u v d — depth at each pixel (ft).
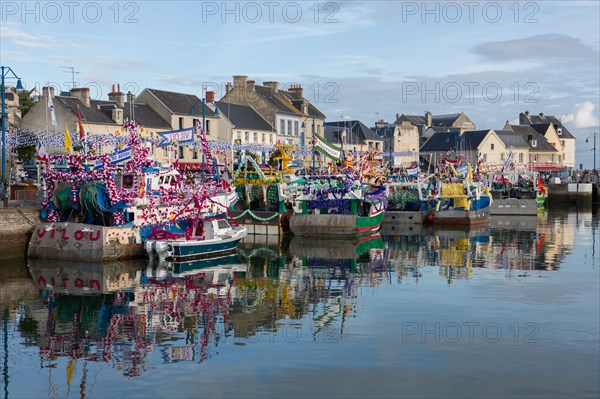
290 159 154.71
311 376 54.13
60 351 60.70
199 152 198.18
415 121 399.44
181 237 113.70
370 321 70.64
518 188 255.29
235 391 51.13
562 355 59.16
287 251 123.75
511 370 55.47
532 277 95.86
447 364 56.85
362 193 144.97
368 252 122.93
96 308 76.74
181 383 52.75
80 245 103.55
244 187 151.64
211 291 86.22
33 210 109.81
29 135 169.07
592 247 130.52
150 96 211.00
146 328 68.18
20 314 73.97
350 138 286.05
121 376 54.29
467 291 85.71
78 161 108.37
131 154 110.73
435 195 174.91
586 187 283.18
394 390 51.29
